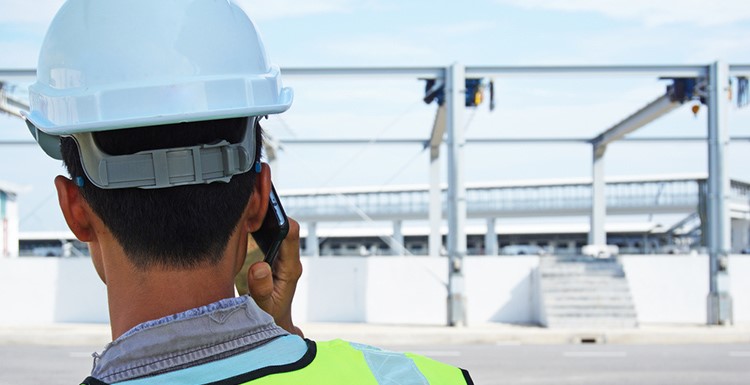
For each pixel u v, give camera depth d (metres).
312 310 15.32
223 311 0.97
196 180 0.98
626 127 18.61
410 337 13.52
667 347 12.80
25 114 1.09
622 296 14.78
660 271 15.34
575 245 40.81
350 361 0.98
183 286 1.00
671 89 15.38
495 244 30.36
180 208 0.99
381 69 14.67
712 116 14.75
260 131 1.11
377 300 15.30
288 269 1.32
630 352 12.10
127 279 1.00
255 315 0.99
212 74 1.04
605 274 15.05
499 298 15.36
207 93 1.02
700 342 13.55
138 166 0.97
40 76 1.08
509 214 29.45
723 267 14.86
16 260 15.33
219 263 1.02
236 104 1.04
